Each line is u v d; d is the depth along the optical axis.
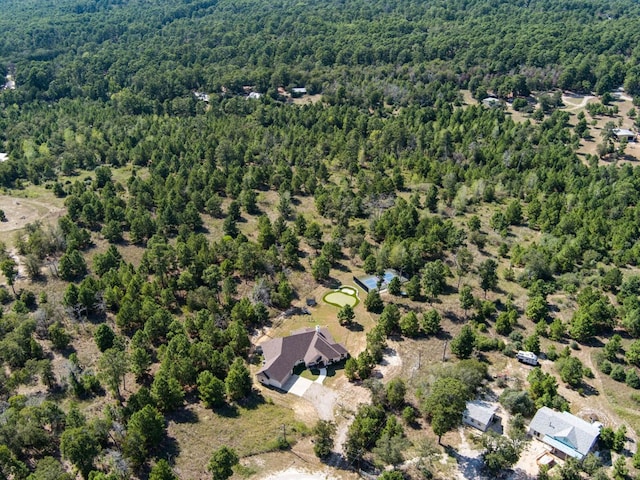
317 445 96.12
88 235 163.00
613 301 140.88
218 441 99.00
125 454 91.75
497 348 123.50
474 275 151.62
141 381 113.56
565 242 163.88
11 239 166.50
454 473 93.69
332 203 183.38
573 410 106.50
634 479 91.56
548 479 91.00
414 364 119.25
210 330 120.00
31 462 93.81
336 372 118.12
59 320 128.25
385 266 152.12
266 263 149.12
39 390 111.06
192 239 155.50
